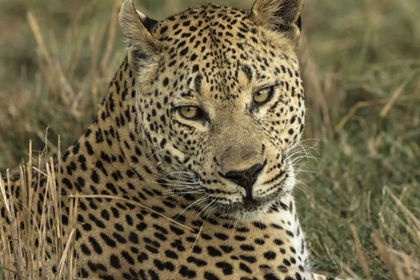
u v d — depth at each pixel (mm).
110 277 15031
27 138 22297
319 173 20797
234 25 14773
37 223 15234
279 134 14961
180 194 15086
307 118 22781
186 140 14773
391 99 22406
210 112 14656
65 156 15531
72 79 24703
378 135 23062
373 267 17625
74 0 31391
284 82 14930
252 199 14531
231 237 15023
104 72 23828
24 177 15078
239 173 14320
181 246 14953
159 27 15109
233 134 14508
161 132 14867
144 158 15000
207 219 15062
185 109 14719
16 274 14484
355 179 21047
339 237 18812
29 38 30641
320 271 18047
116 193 15141
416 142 22531
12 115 22594
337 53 28172
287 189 15000
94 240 15023
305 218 19344
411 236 17703
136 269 14984
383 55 27891
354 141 22953
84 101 22719
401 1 30156
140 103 14867
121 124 15094
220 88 14555
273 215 15305
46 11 32250
